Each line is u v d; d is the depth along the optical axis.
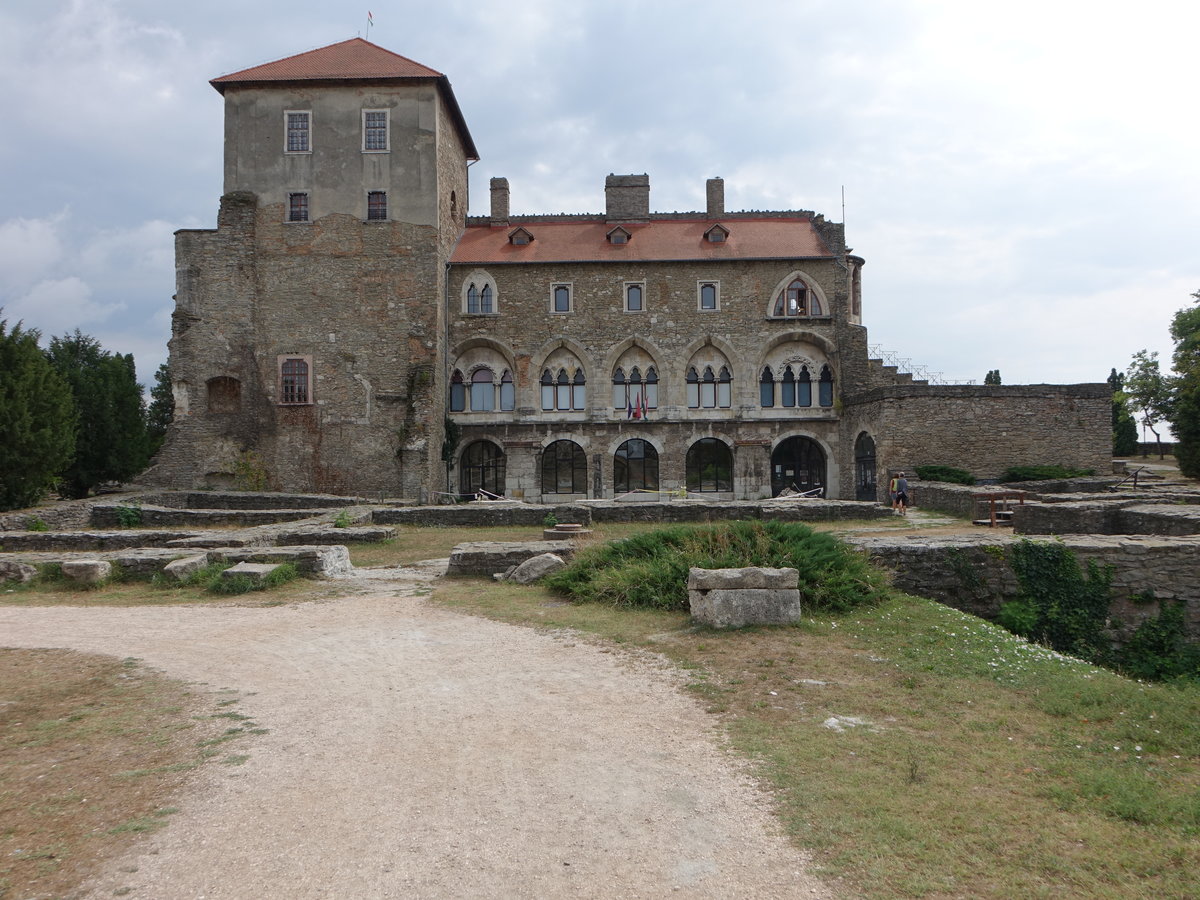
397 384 39.12
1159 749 6.25
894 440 36.09
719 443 43.22
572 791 5.48
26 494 25.69
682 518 24.77
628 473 43.09
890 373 41.72
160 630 10.68
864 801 5.26
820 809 5.16
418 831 4.94
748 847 4.72
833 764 5.84
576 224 47.19
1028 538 12.37
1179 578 11.09
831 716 6.86
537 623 10.67
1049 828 4.94
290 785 5.61
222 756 6.13
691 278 43.44
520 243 44.81
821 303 43.34
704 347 43.56
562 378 43.47
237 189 39.59
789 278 43.38
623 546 13.08
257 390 38.94
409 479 37.50
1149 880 4.40
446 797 5.41
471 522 24.81
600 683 7.90
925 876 4.41
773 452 43.44
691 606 10.12
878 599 10.77
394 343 39.25
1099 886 4.33
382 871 4.49
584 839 4.83
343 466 38.78
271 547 17.28
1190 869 4.49
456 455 42.16
